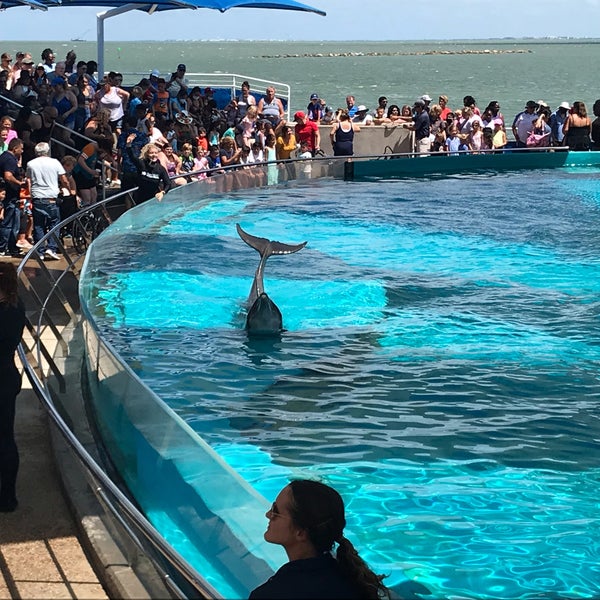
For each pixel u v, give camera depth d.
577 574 6.02
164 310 11.80
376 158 24.48
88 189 14.96
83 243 12.99
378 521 6.68
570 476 7.52
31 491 6.46
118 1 23.38
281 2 23.22
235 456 7.74
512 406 9.04
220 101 26.44
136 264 13.87
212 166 20.58
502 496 7.12
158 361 10.02
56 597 5.09
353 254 15.65
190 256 14.76
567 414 8.84
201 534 5.15
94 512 5.94
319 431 8.32
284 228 17.72
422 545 6.36
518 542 6.40
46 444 7.25
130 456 6.37
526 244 16.73
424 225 18.34
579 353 10.66
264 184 21.61
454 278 14.18
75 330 9.35
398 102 69.00
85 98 18.62
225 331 11.14
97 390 7.46
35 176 13.33
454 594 5.76
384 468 7.58
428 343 10.95
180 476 5.42
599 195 22.02
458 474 7.51
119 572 5.12
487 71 157.00
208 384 9.41
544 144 26.19
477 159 25.77
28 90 18.00
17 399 8.18
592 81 117.56
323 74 134.88
